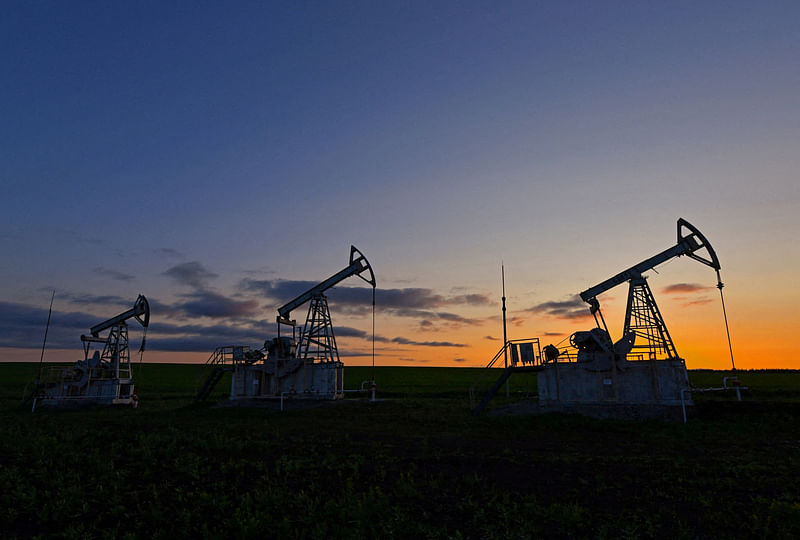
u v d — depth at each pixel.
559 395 31.34
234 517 11.58
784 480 14.80
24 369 89.00
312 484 14.63
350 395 44.25
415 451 19.62
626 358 30.81
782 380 47.38
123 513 12.28
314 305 41.50
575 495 13.70
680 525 11.43
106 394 40.03
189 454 18.41
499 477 15.61
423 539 10.90
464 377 69.75
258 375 40.62
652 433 24.27
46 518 11.76
